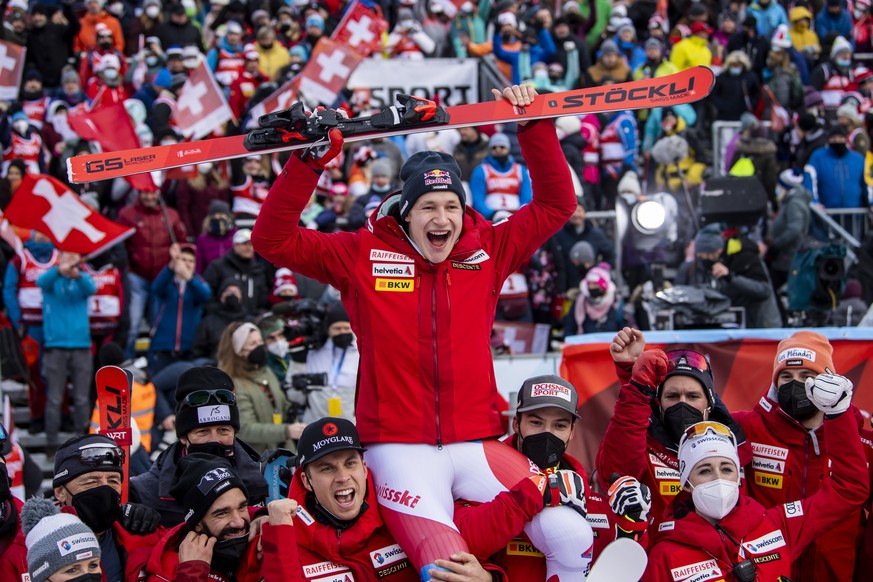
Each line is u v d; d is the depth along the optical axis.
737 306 10.22
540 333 11.16
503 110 4.95
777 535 5.28
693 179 14.18
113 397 5.75
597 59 16.27
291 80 13.85
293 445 8.12
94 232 10.61
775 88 16.28
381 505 4.73
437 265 4.82
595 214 12.55
